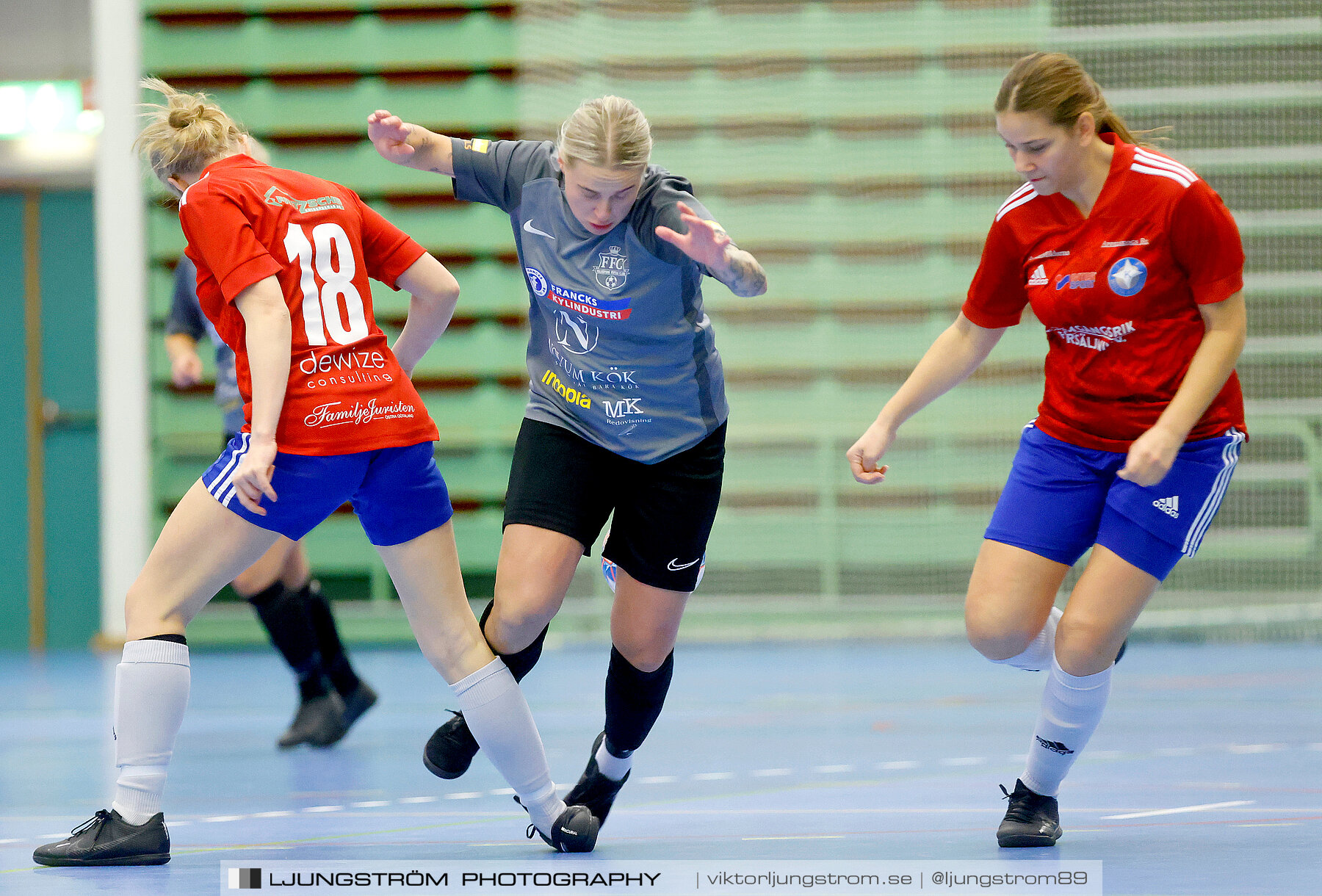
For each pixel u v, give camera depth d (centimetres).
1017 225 870
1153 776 1143
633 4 2945
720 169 2945
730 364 2934
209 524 811
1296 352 2848
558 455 865
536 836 899
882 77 2934
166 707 819
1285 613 2822
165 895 712
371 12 2897
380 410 815
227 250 786
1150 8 2875
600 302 840
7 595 3328
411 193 2886
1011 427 2856
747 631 2902
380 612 2867
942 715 1667
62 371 3331
